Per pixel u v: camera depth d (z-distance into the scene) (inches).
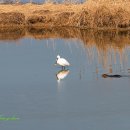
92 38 1758.1
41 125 872.9
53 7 2209.6
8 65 1302.9
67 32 1921.8
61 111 939.3
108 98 1009.5
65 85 1106.7
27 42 1679.4
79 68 1259.2
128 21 1909.4
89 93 1045.2
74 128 856.9
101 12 1943.9
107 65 1285.7
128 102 983.6
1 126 871.1
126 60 1338.6
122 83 1112.2
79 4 2180.1
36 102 990.4
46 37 1804.9
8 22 2113.7
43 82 1131.9
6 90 1074.1
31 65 1298.0
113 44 1609.3
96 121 887.1
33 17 2118.6
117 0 1982.0
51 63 1318.9
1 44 1646.2
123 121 884.6
